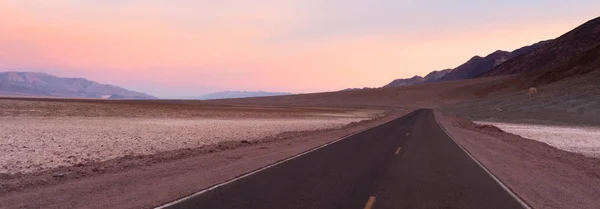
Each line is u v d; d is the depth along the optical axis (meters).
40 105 62.09
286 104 157.88
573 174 12.90
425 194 9.15
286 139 24.38
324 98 176.25
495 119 59.94
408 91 177.75
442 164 14.18
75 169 11.99
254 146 19.88
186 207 7.46
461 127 39.47
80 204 7.55
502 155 17.70
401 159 15.26
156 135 25.42
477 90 161.75
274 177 10.82
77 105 68.88
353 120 55.22
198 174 11.16
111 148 18.48
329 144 20.73
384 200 8.45
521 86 134.38
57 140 21.00
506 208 8.09
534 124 48.84
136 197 8.19
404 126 38.31
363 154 16.58
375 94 176.12
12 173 11.76
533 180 11.48
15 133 23.92
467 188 9.98
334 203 8.05
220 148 18.45
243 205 7.71
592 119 50.09
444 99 157.75
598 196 9.55
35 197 8.11
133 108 67.38
